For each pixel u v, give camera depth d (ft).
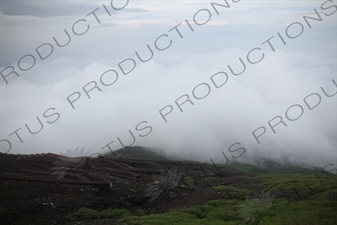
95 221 56.49
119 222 55.88
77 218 56.90
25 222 52.01
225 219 59.88
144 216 60.03
